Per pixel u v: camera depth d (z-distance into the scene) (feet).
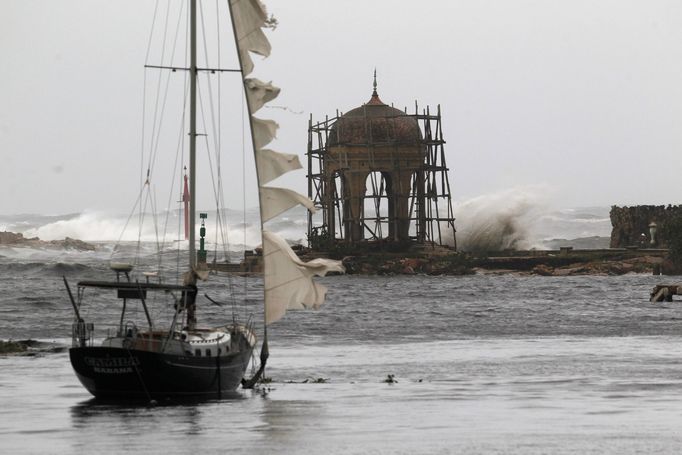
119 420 462.60
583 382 596.29
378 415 480.64
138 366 503.61
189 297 542.98
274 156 566.77
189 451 397.39
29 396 536.83
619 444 408.26
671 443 409.69
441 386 584.40
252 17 565.12
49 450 400.26
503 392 558.56
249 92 566.77
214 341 528.63
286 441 416.67
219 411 488.02
